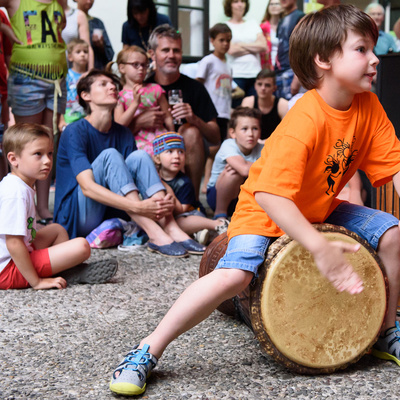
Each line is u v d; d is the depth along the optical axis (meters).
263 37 6.15
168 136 3.63
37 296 2.46
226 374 1.70
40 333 2.03
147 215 3.27
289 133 1.57
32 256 2.59
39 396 1.56
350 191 3.57
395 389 1.60
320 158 1.63
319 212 1.72
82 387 1.62
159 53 4.16
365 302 1.71
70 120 5.66
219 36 5.18
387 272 1.77
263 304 1.62
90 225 3.44
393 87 2.76
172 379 1.67
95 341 1.96
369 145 1.77
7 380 1.66
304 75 1.66
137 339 1.98
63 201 3.43
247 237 1.67
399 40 7.09
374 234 1.75
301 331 1.66
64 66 4.23
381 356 1.83
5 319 2.18
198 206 3.99
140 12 4.93
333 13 1.59
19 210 2.46
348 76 1.56
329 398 1.54
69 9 5.69
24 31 4.03
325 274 1.47
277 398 1.54
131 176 3.32
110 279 2.72
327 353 1.68
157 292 2.54
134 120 3.99
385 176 1.77
